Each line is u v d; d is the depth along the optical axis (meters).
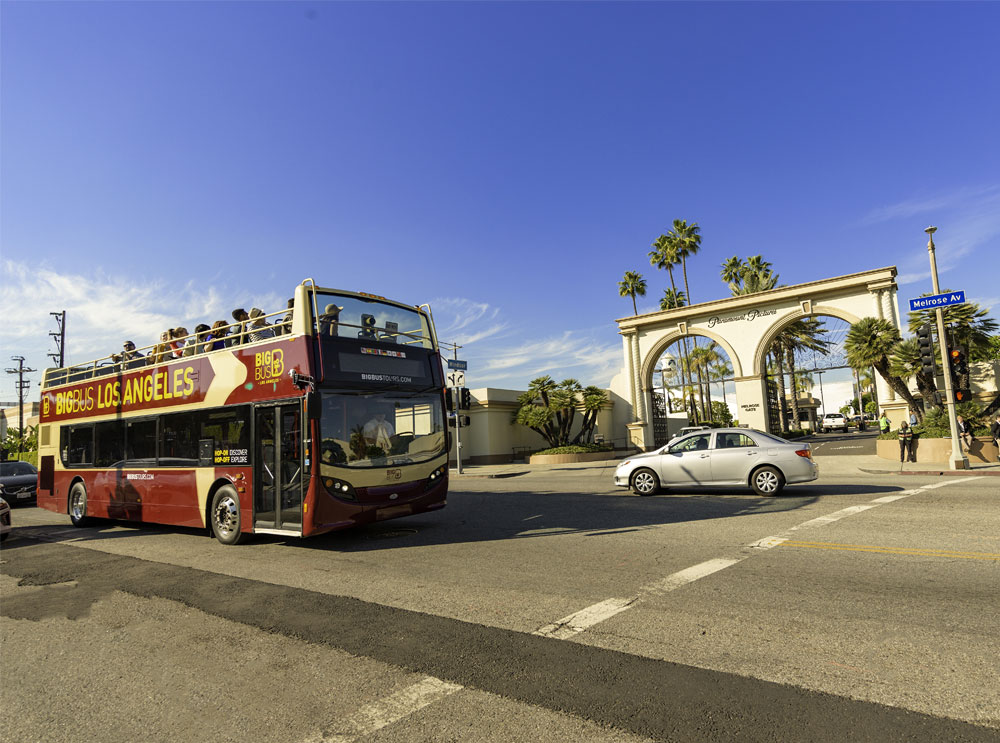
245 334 9.94
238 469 9.65
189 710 3.84
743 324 34.06
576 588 6.17
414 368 10.23
